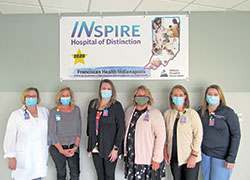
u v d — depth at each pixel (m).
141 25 2.46
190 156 1.98
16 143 2.05
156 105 2.49
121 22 2.46
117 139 2.03
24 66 2.49
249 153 2.49
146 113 2.05
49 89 2.49
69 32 2.47
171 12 2.47
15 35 2.48
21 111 2.09
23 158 2.02
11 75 2.49
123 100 2.48
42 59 2.48
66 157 2.20
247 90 2.48
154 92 2.48
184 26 2.47
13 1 2.14
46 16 2.48
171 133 2.06
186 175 2.02
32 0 2.12
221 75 2.49
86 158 2.48
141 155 1.98
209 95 2.11
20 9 2.35
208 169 2.13
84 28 2.47
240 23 2.49
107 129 2.04
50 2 2.17
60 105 2.21
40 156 2.10
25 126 2.04
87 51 2.47
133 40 2.46
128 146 2.04
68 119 2.16
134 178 2.00
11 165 2.02
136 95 2.14
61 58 2.48
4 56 2.48
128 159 2.03
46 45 2.48
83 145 2.48
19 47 2.48
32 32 2.48
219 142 2.06
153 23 2.46
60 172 2.16
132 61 2.46
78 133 2.23
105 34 2.47
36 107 2.20
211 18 2.48
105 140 2.03
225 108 2.08
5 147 2.01
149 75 2.47
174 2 2.20
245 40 2.49
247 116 2.48
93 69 2.47
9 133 2.02
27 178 2.02
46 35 2.48
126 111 2.25
